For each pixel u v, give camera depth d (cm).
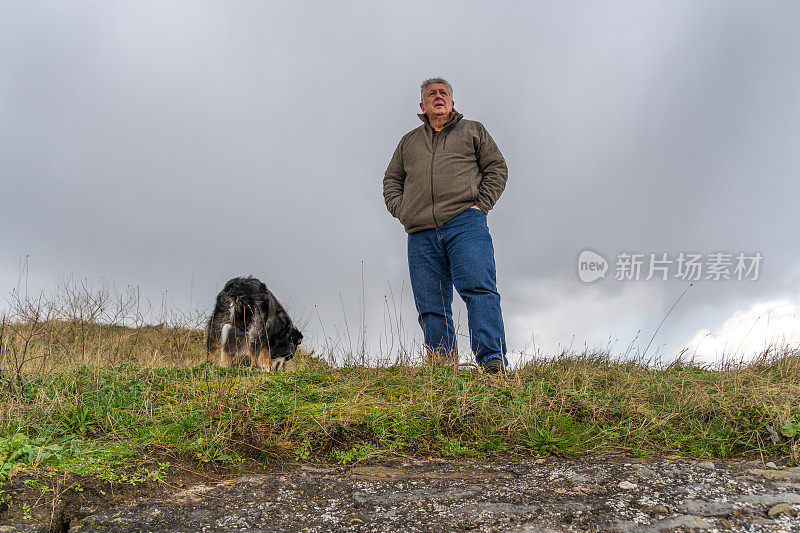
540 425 373
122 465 300
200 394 420
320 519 249
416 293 557
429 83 537
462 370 490
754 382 457
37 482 265
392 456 342
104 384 433
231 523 244
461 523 240
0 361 467
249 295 707
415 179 534
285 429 359
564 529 231
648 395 434
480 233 520
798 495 261
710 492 268
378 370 501
